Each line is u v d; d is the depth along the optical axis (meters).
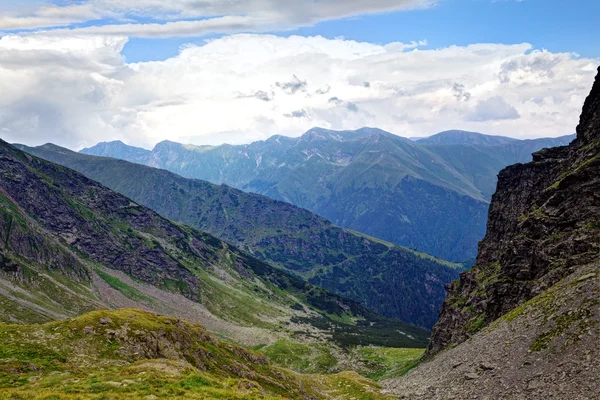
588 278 91.69
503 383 79.12
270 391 102.88
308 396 113.81
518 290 132.75
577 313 81.81
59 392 57.62
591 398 60.66
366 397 120.88
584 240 114.06
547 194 147.12
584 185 128.12
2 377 65.75
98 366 78.19
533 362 78.88
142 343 92.00
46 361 75.56
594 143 142.75
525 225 146.25
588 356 69.44
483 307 157.62
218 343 117.19
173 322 111.50
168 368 76.81
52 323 92.00
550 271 116.75
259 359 123.31
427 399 98.06
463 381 91.81
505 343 93.94
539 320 91.31
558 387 67.44
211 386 67.25
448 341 176.25
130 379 66.31
